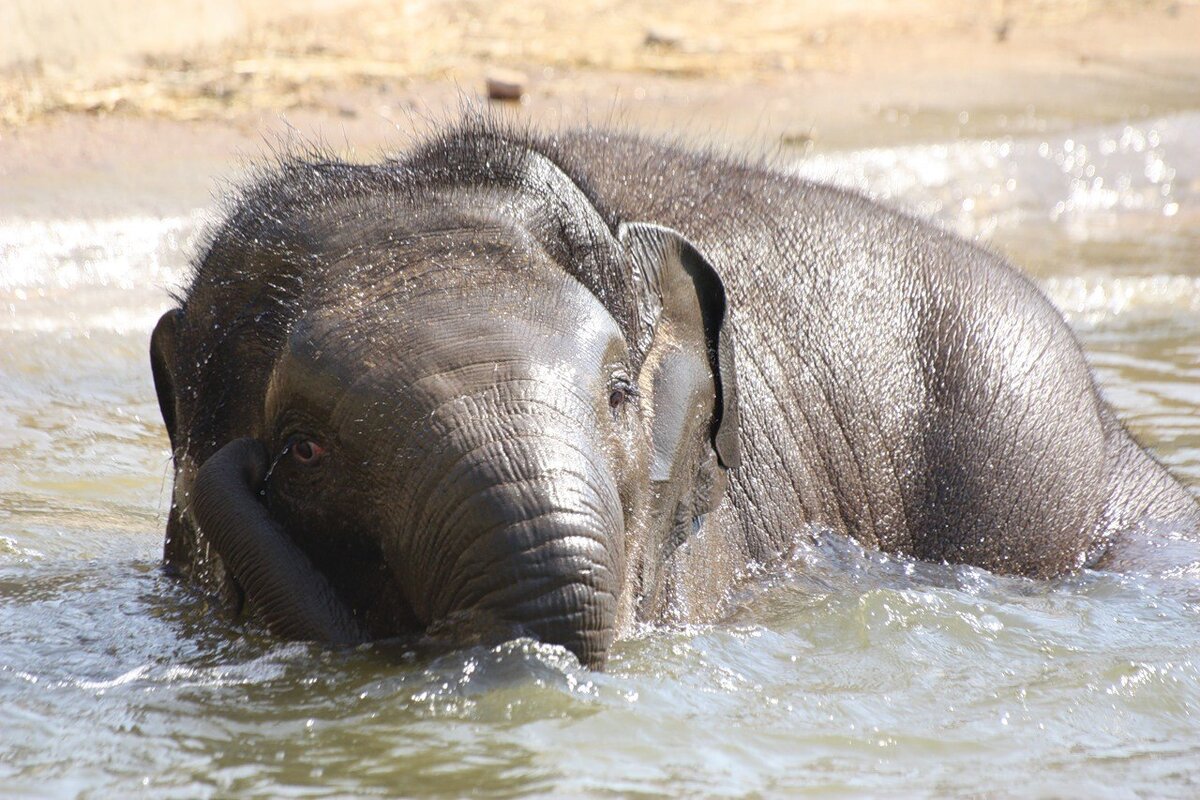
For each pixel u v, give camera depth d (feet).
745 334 36.70
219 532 27.30
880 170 83.66
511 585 23.58
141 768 23.95
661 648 28.71
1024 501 39.14
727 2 127.75
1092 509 40.27
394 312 25.53
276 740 24.76
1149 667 30.45
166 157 73.46
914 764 25.61
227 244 28.78
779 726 26.55
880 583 35.88
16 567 35.83
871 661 30.45
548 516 23.59
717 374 30.99
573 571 23.62
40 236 61.72
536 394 24.40
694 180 39.01
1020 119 96.84
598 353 25.82
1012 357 40.50
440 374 24.58
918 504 38.55
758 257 38.17
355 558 26.45
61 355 54.65
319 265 26.84
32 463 45.32
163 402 31.07
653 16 119.65
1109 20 133.39
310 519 26.45
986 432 39.27
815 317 38.34
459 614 24.06
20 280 59.41
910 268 40.70
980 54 117.29
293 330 26.20
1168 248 78.18
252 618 28.12
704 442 30.89
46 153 72.64
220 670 27.71
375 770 23.67
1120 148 92.79
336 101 85.97
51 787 23.30
